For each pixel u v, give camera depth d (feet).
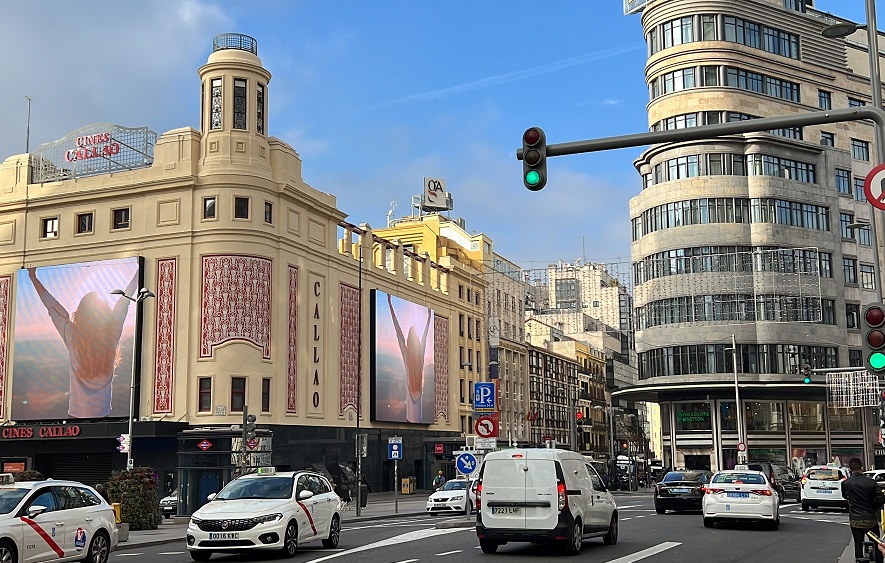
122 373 157.89
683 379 207.21
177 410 153.28
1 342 170.50
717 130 46.62
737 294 207.21
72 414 161.07
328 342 176.86
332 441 174.81
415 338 210.59
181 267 156.97
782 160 216.54
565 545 60.18
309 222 172.96
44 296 166.50
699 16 217.97
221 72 161.17
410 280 214.28
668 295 211.20
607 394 385.50
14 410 165.99
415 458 209.46
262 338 156.66
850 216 228.02
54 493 54.75
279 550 61.93
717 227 208.74
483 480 61.87
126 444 131.44
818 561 57.00
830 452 216.74
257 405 154.40
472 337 247.50
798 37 230.48
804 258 213.05
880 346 46.11
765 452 212.23
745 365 205.26
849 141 234.99
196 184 157.69
